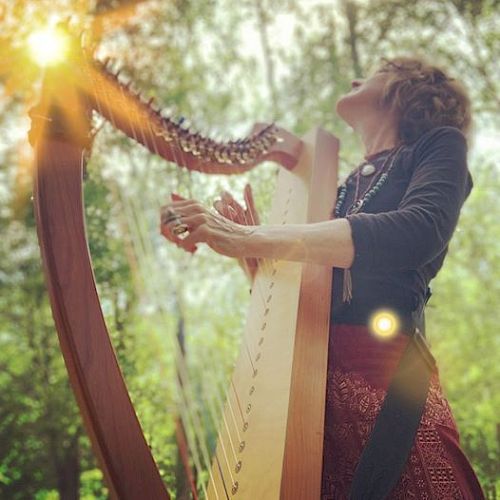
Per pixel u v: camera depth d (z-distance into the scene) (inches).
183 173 68.9
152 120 59.1
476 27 161.5
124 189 114.0
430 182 55.9
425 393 52.2
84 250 45.2
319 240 51.1
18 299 187.2
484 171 172.6
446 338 190.7
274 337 54.9
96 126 54.1
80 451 158.4
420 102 65.3
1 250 187.2
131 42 162.7
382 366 53.9
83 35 52.5
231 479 49.2
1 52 144.0
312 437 48.2
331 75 167.5
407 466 50.8
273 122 71.9
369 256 51.6
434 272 59.9
